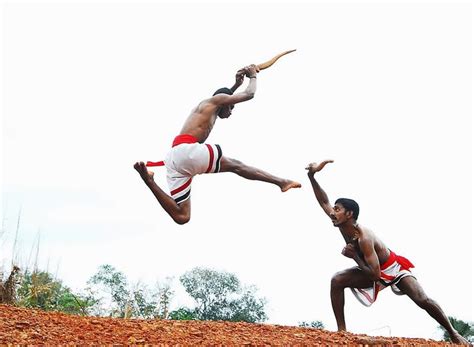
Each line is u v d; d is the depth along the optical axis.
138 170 7.70
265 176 8.27
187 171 7.86
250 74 8.47
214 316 27.66
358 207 9.46
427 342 9.10
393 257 9.61
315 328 9.34
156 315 13.33
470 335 16.17
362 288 9.74
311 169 9.77
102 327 8.12
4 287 11.79
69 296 13.48
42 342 7.17
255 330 8.70
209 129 8.12
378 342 8.41
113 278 17.53
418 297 9.48
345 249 9.48
